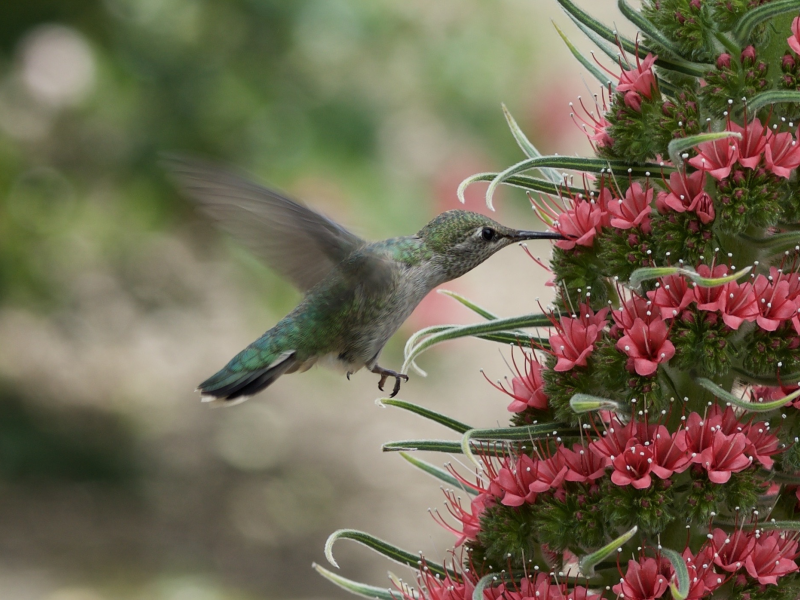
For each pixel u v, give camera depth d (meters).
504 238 7.68
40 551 15.62
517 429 5.52
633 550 5.47
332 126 14.07
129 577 15.40
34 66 15.01
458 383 21.50
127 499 17.70
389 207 13.64
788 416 5.48
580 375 5.54
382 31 14.52
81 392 19.94
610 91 5.78
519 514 5.65
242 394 7.43
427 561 5.96
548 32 15.63
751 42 5.58
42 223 15.84
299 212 7.56
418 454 20.91
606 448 5.32
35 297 16.19
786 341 5.36
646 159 5.75
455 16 14.77
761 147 5.35
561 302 5.93
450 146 14.58
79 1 15.15
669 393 5.59
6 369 19.72
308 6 14.29
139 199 15.41
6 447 17.86
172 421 20.22
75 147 15.76
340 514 18.66
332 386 20.23
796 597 5.39
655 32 5.50
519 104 14.70
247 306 15.12
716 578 5.23
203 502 18.11
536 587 5.43
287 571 16.58
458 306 15.50
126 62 14.84
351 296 7.50
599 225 5.68
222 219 7.50
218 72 14.56
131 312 21.09
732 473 5.32
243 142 14.13
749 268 4.84
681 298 5.42
